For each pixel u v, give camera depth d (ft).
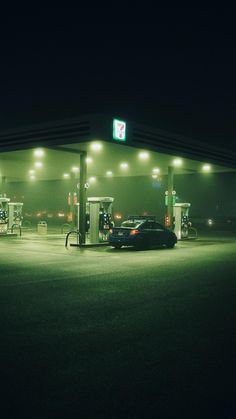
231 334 24.40
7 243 87.51
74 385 16.92
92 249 75.51
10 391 16.31
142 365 19.25
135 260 59.52
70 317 27.76
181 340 23.13
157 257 63.52
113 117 69.67
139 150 80.33
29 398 15.72
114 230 75.31
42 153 85.35
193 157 92.27
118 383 17.17
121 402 15.48
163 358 20.22
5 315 28.07
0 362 19.40
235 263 56.95
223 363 19.66
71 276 44.73
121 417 14.37
